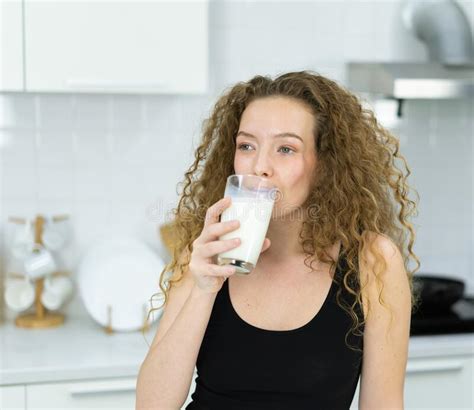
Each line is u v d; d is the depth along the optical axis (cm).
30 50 236
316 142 159
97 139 277
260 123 153
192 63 245
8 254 276
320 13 288
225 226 138
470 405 251
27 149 274
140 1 240
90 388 227
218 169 175
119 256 264
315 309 155
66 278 271
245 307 155
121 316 259
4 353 236
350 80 284
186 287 164
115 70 241
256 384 152
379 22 293
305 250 160
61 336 255
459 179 307
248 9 283
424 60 298
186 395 155
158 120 280
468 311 268
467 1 287
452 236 308
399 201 184
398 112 282
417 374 247
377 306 158
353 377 155
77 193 278
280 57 287
